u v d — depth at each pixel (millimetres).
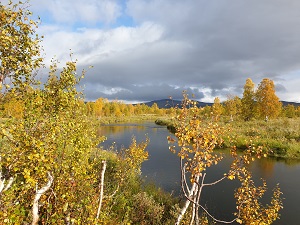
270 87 59906
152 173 22141
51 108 7039
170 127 62281
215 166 23828
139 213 11680
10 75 6277
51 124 6211
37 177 5746
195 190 6480
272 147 29656
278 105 59969
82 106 8766
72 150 8383
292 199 16469
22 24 6156
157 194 15141
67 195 6422
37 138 5812
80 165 8195
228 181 19781
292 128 40875
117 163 16188
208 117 6809
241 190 9023
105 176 14836
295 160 26609
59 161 6711
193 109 6484
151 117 132125
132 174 16797
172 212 12109
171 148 6730
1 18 5848
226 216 13984
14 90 6145
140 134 51219
